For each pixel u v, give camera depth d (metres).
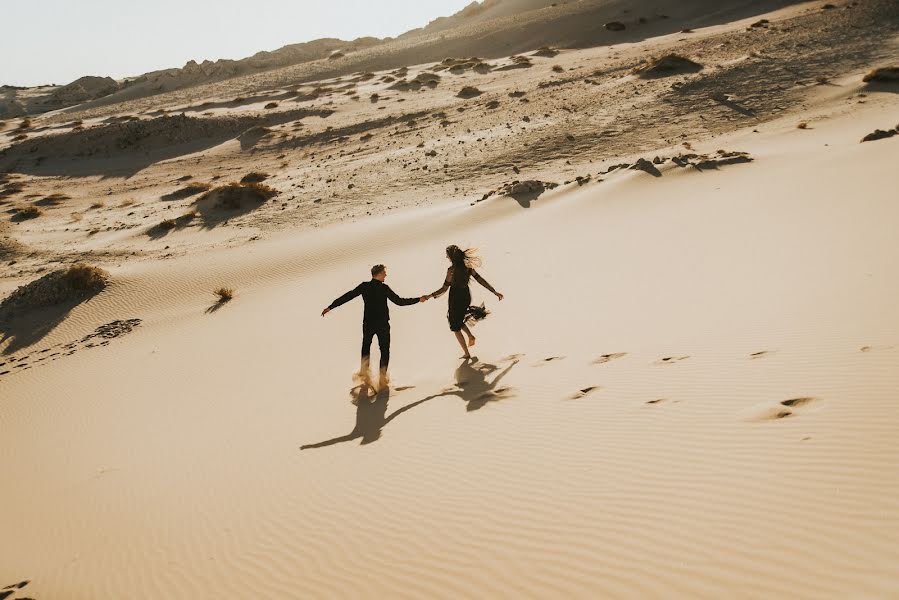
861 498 3.72
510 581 3.67
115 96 112.81
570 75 53.78
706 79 39.22
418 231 20.41
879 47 40.84
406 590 3.83
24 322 19.08
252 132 54.28
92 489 7.49
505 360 8.87
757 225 13.27
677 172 19.69
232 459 7.30
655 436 5.34
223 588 4.42
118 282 20.45
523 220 18.83
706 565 3.40
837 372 5.86
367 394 8.77
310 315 15.16
